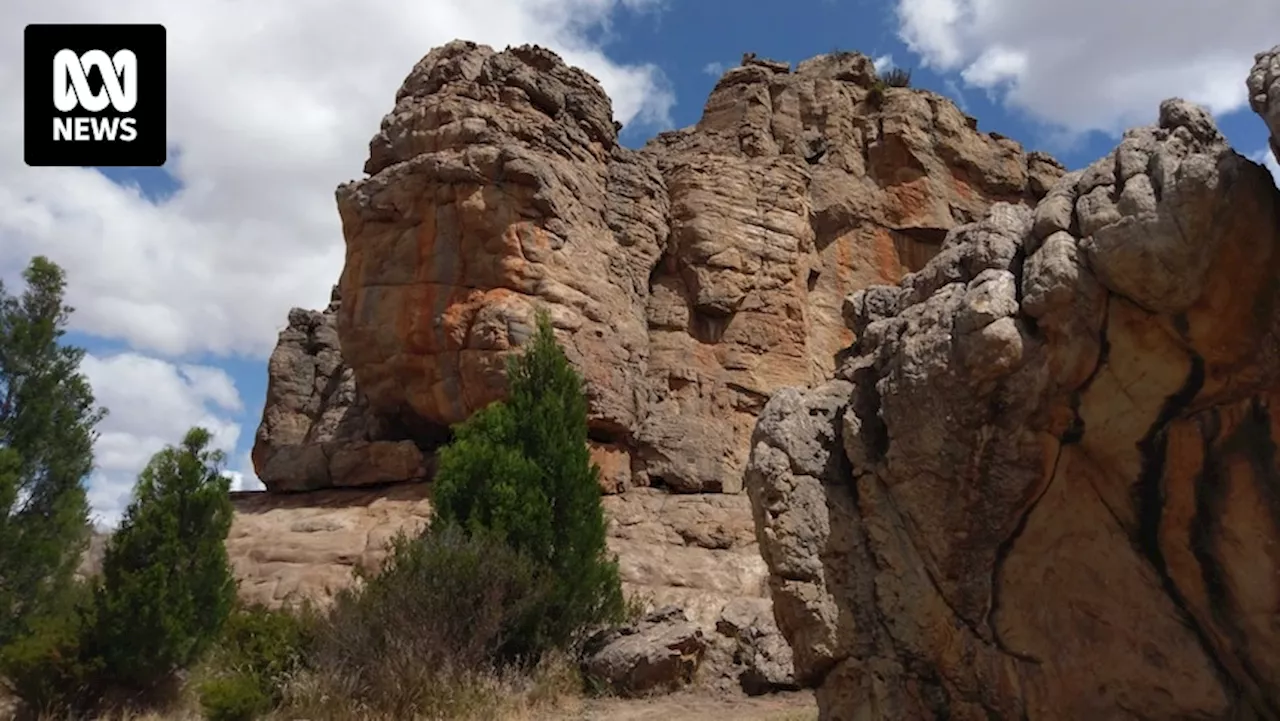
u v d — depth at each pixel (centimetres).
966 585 799
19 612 1677
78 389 1927
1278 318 678
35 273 1941
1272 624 700
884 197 3638
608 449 2669
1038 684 773
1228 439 711
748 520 2520
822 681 866
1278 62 646
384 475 2597
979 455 775
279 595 2155
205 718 1483
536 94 2844
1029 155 4069
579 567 1838
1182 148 698
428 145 2664
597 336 2661
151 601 1582
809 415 926
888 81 4003
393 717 1459
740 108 3631
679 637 1716
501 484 1845
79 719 1527
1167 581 753
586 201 2847
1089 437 750
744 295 3156
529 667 1688
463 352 2480
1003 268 788
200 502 1706
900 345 844
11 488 1678
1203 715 732
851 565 858
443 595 1631
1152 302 694
